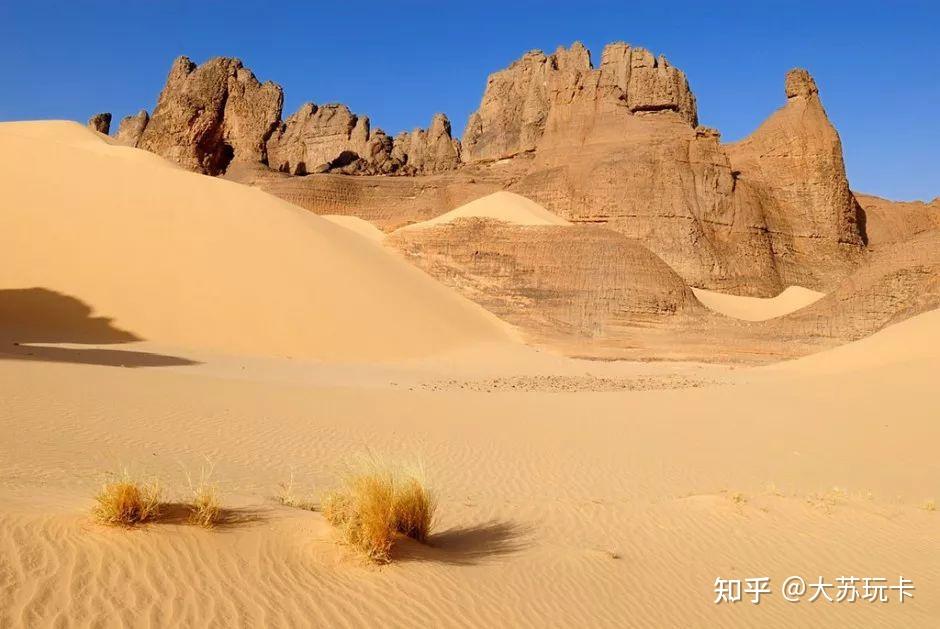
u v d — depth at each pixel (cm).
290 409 1664
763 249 8488
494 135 12244
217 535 545
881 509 978
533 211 6544
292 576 513
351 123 13100
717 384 3178
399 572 557
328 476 1045
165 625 419
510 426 1689
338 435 1395
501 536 750
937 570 762
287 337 3700
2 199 3994
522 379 3281
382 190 9750
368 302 4278
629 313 5425
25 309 3316
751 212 8562
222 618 439
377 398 2047
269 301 3922
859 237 9569
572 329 5344
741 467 1330
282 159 11525
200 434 1262
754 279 8156
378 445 1333
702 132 8631
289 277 4181
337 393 2092
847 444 1600
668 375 3781
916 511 990
